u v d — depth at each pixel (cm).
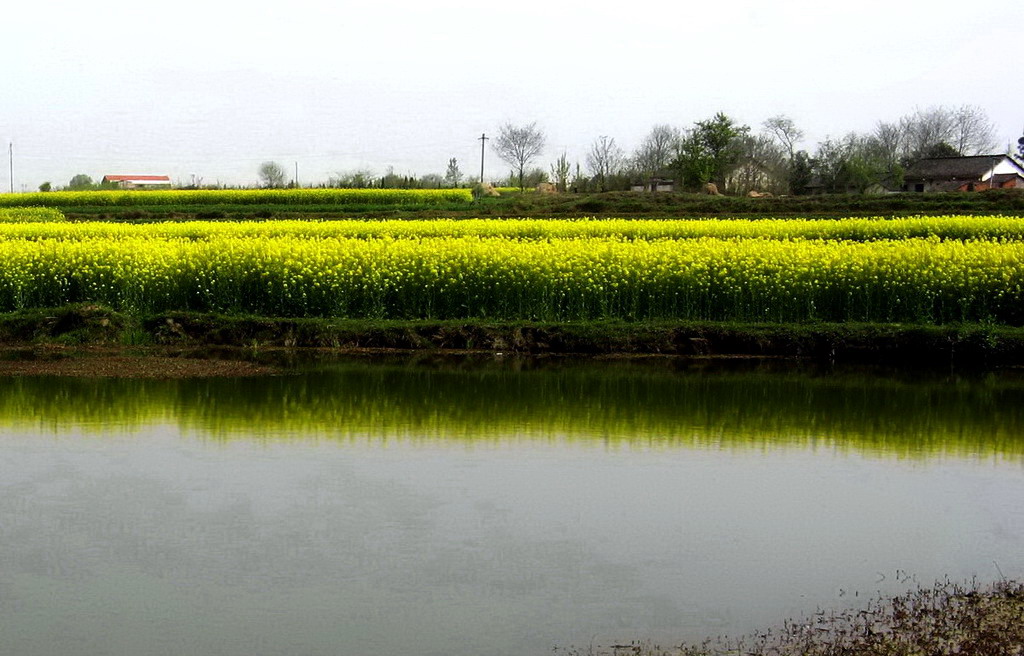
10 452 1264
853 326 2075
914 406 1608
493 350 2075
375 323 2134
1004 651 764
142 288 2239
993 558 958
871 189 7306
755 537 1007
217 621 814
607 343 2069
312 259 2253
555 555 955
